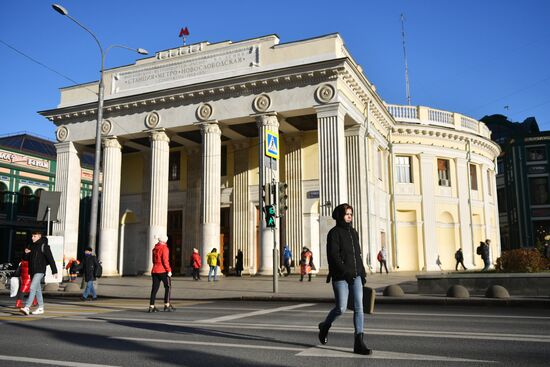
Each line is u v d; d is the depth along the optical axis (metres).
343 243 6.19
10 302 14.49
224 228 30.89
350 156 27.22
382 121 31.58
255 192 29.91
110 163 29.75
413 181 34.16
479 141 37.38
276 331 7.84
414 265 33.31
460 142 36.31
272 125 25.14
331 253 6.16
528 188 49.59
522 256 15.47
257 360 5.66
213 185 26.17
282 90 25.17
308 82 24.66
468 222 35.62
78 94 31.78
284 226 28.50
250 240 29.58
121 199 34.75
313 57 24.84
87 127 31.02
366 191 27.00
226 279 23.86
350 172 27.05
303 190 28.34
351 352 6.06
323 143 23.86
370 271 26.66
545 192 49.03
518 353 5.94
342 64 23.62
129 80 30.22
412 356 5.79
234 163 30.92
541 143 49.75
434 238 33.59
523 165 50.06
